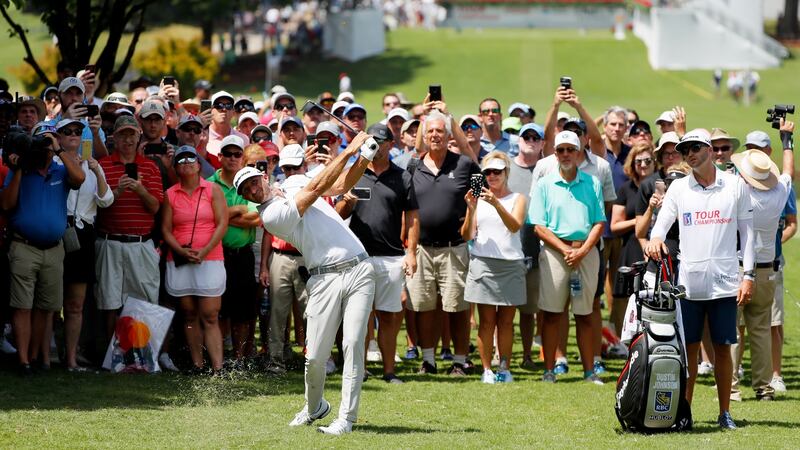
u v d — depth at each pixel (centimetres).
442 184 1705
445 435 1274
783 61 9500
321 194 1230
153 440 1200
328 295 1248
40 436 1198
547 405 1501
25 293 1527
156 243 1689
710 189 1377
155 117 1725
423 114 1870
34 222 1514
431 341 1739
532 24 11412
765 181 1539
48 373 1556
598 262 1683
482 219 1667
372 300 1264
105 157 1636
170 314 1608
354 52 9169
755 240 1546
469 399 1525
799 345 2072
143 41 8388
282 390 1527
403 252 1642
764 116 6762
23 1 2438
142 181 1608
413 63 8956
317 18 10094
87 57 2411
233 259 1672
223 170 1700
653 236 1393
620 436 1298
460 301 1709
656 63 9050
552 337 1692
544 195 1672
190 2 8188
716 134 1695
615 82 8350
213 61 6494
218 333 1623
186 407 1387
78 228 1581
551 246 1666
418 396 1534
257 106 2664
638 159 1823
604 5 11300
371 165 1623
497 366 1778
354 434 1248
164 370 1633
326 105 2427
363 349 1259
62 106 1770
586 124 1858
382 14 9556
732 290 1370
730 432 1323
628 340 1342
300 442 1197
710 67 9212
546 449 1208
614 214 1861
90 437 1203
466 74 8531
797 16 11169
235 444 1186
